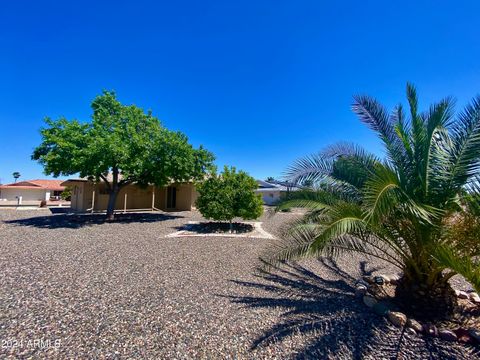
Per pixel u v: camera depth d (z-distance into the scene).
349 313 3.84
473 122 3.64
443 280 3.91
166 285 4.84
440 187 3.68
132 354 2.67
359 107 4.81
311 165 4.66
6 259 6.32
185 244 8.80
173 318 3.53
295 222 4.46
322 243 3.34
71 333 3.03
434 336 3.26
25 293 4.20
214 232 11.57
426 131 3.95
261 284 5.05
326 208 3.94
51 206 26.81
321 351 2.87
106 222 14.14
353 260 6.96
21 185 41.88
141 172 14.67
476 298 4.58
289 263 6.51
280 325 3.42
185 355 2.69
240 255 7.40
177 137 15.75
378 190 2.72
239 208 11.82
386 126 4.60
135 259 6.68
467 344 3.11
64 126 13.35
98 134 13.58
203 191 12.45
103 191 19.83
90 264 6.09
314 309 3.96
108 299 4.10
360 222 3.26
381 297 4.56
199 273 5.65
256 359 2.67
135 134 14.23
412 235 3.90
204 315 3.65
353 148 4.69
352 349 2.93
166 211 21.44
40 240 8.86
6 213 18.39
